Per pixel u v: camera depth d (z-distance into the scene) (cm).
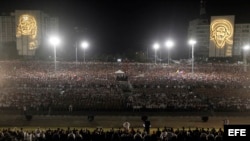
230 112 4250
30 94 4866
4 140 2166
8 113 4156
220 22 14025
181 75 7538
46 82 6119
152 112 4250
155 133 2411
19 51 16688
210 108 4366
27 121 3894
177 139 2261
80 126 3716
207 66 10688
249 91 5362
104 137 2364
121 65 10600
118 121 3919
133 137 2266
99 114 4153
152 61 15625
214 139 2216
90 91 5166
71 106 4272
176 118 4034
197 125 3769
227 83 6253
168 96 4812
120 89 5488
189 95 4928
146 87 5803
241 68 9969
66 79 6588
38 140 2334
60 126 3709
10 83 6006
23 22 16438
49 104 4344
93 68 9406
